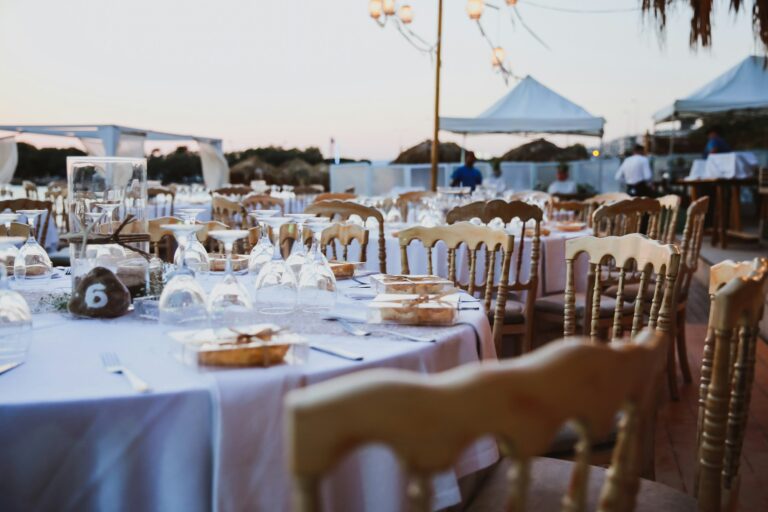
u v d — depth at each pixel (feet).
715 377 4.99
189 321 5.62
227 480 4.28
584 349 2.69
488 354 6.35
